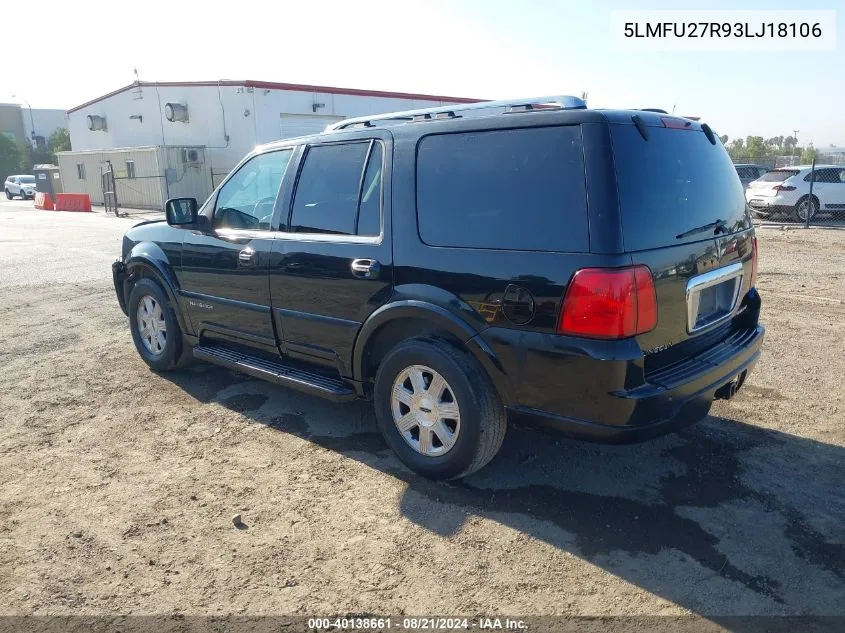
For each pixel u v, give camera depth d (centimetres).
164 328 557
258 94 2617
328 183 414
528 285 313
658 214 314
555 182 311
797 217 1709
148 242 551
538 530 325
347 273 389
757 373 541
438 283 348
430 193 357
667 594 277
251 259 449
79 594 283
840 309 755
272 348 455
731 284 382
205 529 331
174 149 2725
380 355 406
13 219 2483
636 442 308
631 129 313
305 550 312
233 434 443
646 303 300
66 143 7162
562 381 309
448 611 270
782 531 320
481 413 340
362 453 412
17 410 493
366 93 2908
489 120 338
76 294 945
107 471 394
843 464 386
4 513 348
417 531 326
